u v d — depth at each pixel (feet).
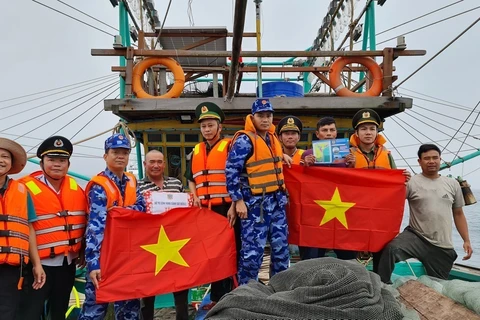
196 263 12.10
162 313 17.16
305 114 20.56
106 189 11.53
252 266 11.85
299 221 13.39
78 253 11.95
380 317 6.99
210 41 26.48
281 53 19.48
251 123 12.18
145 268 11.66
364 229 13.21
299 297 7.25
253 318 6.90
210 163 13.37
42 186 11.34
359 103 19.08
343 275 7.53
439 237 13.12
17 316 10.71
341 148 13.71
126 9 24.62
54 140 11.34
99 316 11.72
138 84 19.12
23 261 10.26
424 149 13.56
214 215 12.82
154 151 13.97
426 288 9.72
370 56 20.16
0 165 10.10
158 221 12.18
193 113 19.16
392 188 13.28
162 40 27.55
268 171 12.13
